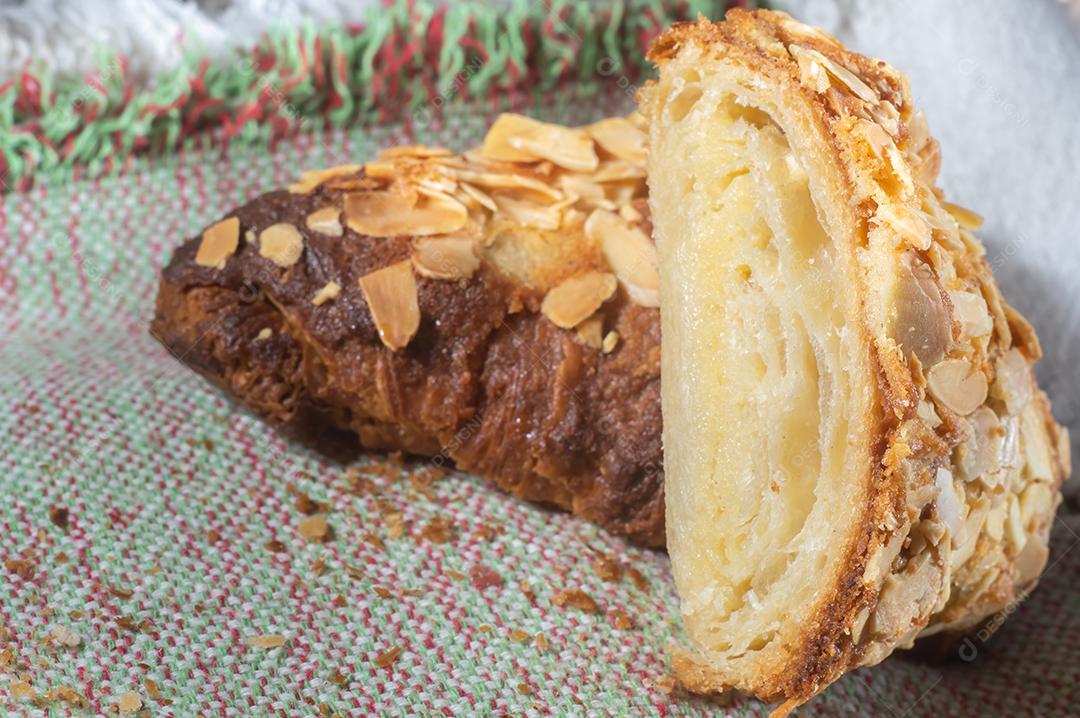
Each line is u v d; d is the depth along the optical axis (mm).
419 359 306
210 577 298
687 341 291
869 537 267
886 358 266
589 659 292
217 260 312
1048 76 355
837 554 269
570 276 309
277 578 299
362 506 313
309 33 375
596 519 311
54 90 368
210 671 284
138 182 377
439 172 319
